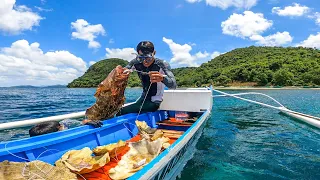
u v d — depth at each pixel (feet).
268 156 16.88
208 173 13.84
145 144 12.89
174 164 12.29
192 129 15.55
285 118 33.24
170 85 17.65
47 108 46.14
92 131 13.12
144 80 19.89
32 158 9.83
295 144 20.02
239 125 28.07
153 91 20.16
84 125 13.23
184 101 23.88
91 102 60.64
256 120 31.55
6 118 33.53
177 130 20.24
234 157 16.62
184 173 13.79
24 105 52.26
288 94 101.50
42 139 10.62
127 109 20.10
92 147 12.99
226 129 25.80
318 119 28.07
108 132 14.64
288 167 14.90
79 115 22.68
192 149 17.11
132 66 19.65
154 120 21.17
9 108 46.03
